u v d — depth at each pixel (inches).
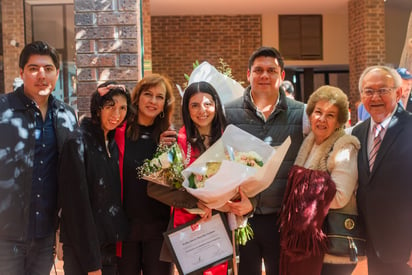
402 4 423.8
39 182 117.5
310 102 123.0
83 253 112.1
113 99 116.8
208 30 494.9
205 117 121.2
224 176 111.7
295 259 116.6
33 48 117.8
